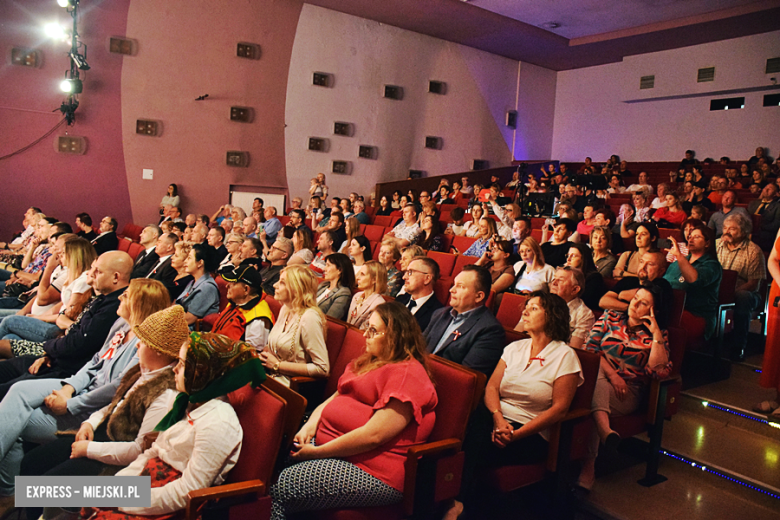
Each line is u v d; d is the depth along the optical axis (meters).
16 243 7.20
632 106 12.70
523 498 2.43
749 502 2.46
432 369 2.00
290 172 10.50
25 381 2.36
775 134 10.55
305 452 1.90
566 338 2.29
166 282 4.45
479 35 11.62
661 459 2.81
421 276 3.03
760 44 10.56
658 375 2.54
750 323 4.23
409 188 11.66
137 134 9.18
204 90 9.62
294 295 2.65
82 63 8.32
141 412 1.87
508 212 5.73
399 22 11.12
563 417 2.14
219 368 1.61
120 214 9.19
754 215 5.86
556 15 10.53
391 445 1.85
